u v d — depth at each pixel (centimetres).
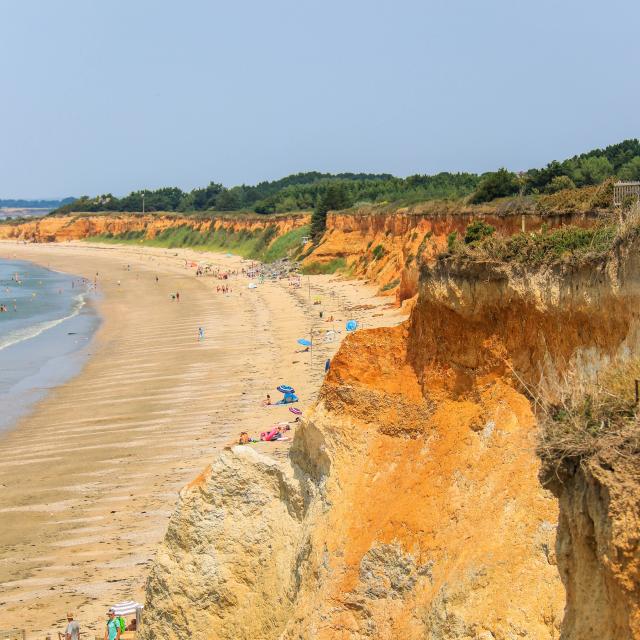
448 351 1923
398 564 1758
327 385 2102
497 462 1706
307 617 1825
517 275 1756
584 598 918
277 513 2161
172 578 2178
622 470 874
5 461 4759
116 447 4838
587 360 1529
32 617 2944
